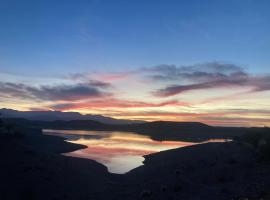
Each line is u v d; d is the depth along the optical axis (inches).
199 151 1859.0
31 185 1063.0
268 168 1176.8
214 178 1159.0
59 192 1056.2
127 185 1240.8
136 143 3646.7
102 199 1027.3
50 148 2454.5
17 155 1360.7
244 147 1758.1
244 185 997.2
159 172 1440.7
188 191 1033.5
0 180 1056.2
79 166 1502.2
